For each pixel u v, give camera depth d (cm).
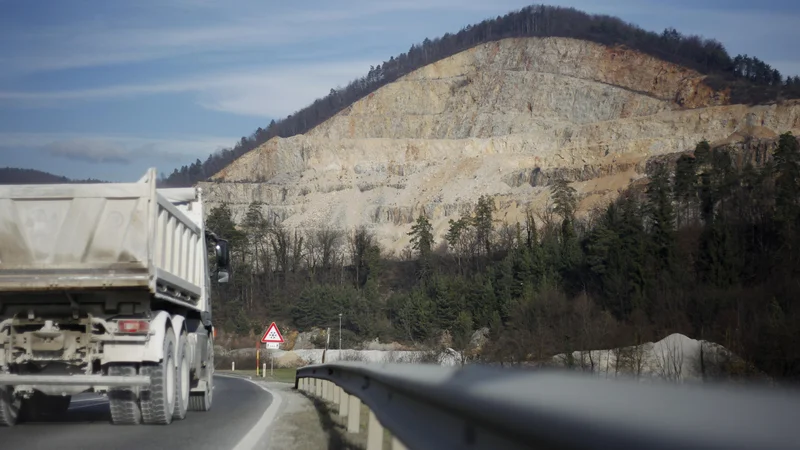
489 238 10888
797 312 2252
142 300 1183
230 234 9519
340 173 18388
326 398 1842
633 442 201
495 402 343
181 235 1388
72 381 1148
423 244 10681
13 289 1139
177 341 1303
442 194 16062
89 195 1149
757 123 16838
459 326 5703
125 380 1152
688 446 173
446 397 447
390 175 18088
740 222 5569
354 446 1012
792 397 157
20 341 1165
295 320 8094
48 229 1147
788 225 4741
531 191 14988
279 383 3406
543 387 307
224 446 1012
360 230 13262
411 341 6600
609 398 237
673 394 202
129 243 1148
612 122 17900
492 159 17125
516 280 5947
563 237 7856
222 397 2109
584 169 15188
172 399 1260
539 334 3055
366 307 7769
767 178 6700
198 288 1523
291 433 1185
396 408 696
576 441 244
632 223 5797
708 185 7275
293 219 16688
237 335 7831
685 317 3147
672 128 17362
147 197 1152
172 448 988
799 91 18488
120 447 988
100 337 1170
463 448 439
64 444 1009
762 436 155
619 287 4522
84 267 1147
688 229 5875
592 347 2770
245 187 17988
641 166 14600
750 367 1725
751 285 3712
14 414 1213
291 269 10119
